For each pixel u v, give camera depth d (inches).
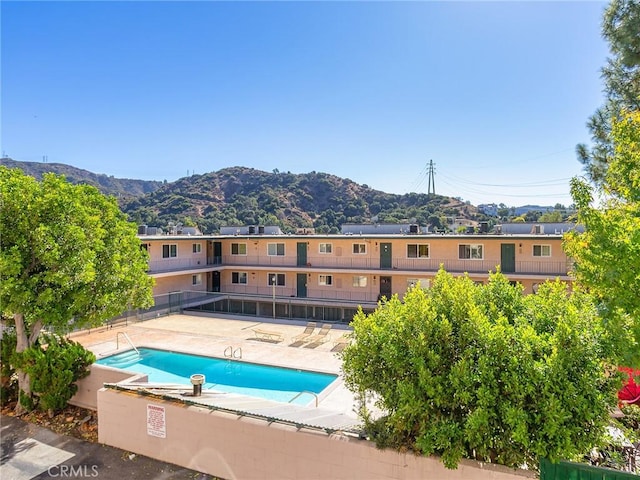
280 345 724.0
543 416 194.9
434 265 1108.5
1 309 340.8
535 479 201.2
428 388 210.2
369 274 1181.1
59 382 382.6
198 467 293.3
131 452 320.2
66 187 396.2
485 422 198.4
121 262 433.4
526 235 1031.6
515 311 255.4
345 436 252.7
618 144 250.5
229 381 580.7
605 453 223.6
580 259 233.8
